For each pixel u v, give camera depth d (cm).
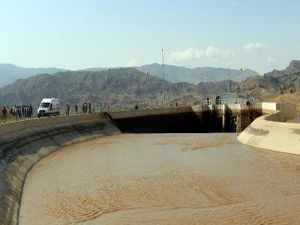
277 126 6150
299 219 3000
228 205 3341
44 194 3747
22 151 5125
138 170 4709
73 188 3944
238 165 4881
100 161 5284
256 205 3325
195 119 10738
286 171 4503
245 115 10581
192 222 2966
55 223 3003
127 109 10506
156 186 3975
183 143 6950
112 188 3934
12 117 7450
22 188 3941
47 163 5147
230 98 12556
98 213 3209
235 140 7162
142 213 3186
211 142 6988
